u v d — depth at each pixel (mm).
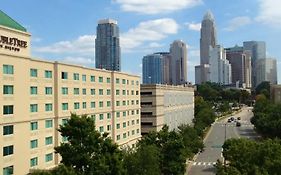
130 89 116312
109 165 50219
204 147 122000
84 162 49625
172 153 72125
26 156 65688
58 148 51281
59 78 76625
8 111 61094
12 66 62188
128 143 112875
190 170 95375
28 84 66688
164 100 138875
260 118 151625
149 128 129250
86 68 88125
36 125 69312
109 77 101375
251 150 58656
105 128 98438
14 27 63531
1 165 59062
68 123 52000
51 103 74625
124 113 110938
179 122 163750
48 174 44344
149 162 61531
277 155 54312
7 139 60688
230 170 52094
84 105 87062
